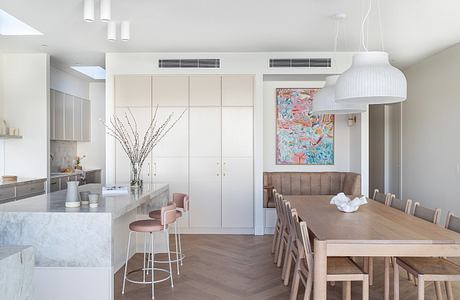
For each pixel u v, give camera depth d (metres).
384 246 2.50
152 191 4.04
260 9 3.99
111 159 5.89
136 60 5.85
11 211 2.78
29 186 5.34
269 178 6.45
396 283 3.02
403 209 3.85
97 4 3.81
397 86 2.72
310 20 4.32
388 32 4.74
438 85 5.74
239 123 5.91
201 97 5.90
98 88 7.91
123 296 3.39
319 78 6.28
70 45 5.33
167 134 5.91
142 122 5.90
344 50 5.69
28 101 5.72
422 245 2.49
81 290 2.75
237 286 3.64
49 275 2.76
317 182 6.48
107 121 5.87
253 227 5.92
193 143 5.92
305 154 6.76
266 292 3.49
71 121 7.09
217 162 5.93
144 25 4.50
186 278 3.86
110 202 3.23
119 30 4.68
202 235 5.82
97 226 2.74
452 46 5.34
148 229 3.40
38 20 4.30
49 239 2.75
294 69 5.80
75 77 7.32
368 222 3.12
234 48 5.59
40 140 5.72
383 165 7.75
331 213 3.56
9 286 1.77
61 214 2.75
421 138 6.27
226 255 4.70
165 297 3.37
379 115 7.96
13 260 1.80
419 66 6.34
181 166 5.93
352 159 6.56
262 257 4.61
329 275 2.67
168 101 5.90
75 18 4.24
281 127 6.75
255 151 5.89
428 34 4.80
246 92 5.89
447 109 5.50
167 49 5.64
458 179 5.22
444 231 2.77
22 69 5.71
